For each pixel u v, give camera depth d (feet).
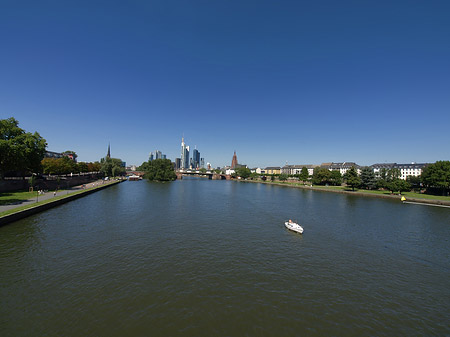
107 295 69.67
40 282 76.07
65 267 87.35
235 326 58.34
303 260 102.37
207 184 608.19
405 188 363.76
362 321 62.13
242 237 132.16
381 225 170.91
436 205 267.59
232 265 94.02
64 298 67.46
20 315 59.47
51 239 118.42
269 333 56.24
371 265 99.50
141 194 328.90
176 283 78.02
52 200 207.10
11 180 263.29
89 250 104.88
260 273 88.02
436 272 94.27
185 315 61.77
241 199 306.55
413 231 154.92
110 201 252.62
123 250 106.11
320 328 58.70
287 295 73.46
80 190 312.29
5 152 194.18
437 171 321.32
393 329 59.47
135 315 61.05
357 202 293.02
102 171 618.44
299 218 190.80
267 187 559.79
